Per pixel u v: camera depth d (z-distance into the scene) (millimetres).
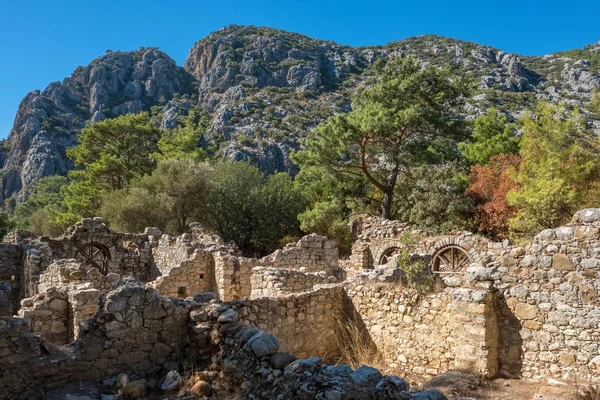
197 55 162375
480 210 28531
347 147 28656
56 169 113750
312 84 132750
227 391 6551
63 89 143625
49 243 24453
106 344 6973
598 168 22359
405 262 12406
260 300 9852
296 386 5844
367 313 11703
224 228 39188
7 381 6203
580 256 9695
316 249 22438
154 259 25531
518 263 10391
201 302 8258
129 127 50656
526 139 23734
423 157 28594
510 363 10211
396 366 10930
